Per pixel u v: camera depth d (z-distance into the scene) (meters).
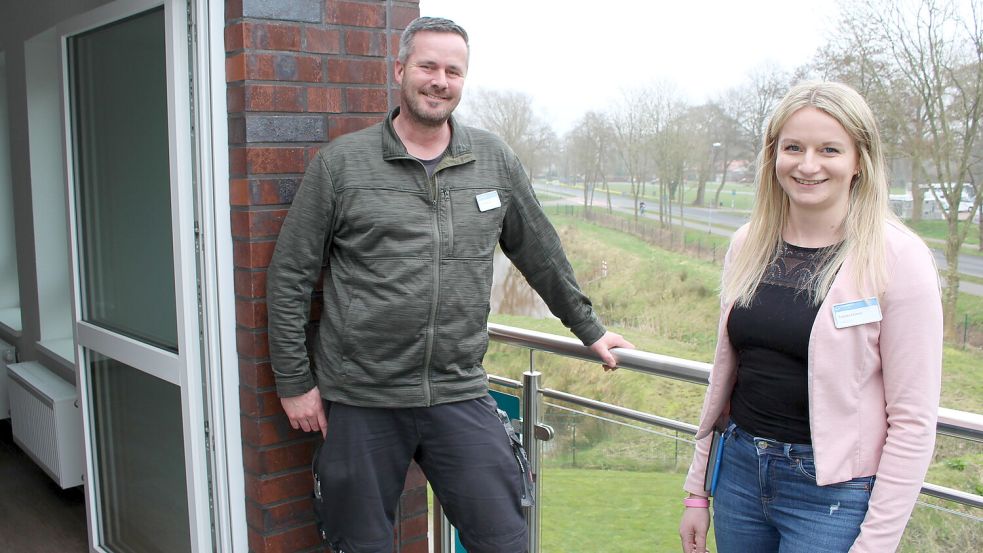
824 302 1.29
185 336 2.23
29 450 3.91
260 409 2.17
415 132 1.83
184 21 2.11
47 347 4.05
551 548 2.21
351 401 1.87
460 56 1.79
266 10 2.05
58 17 3.56
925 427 1.22
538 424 2.23
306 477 2.27
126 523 2.85
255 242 2.09
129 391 2.69
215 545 2.33
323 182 1.83
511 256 2.08
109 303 2.73
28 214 4.18
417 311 1.82
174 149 2.15
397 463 1.93
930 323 1.22
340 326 1.86
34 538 3.28
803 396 1.33
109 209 2.66
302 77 2.12
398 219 1.80
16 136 4.25
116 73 2.50
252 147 2.05
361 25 2.22
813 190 1.32
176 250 2.20
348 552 1.95
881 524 1.24
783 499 1.37
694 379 1.83
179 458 2.46
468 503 1.90
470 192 1.87
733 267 1.47
